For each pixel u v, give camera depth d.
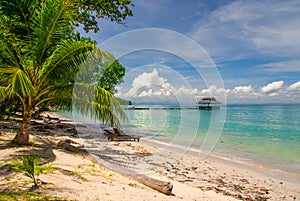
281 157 10.34
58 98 6.77
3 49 5.82
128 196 3.74
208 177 6.81
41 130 11.49
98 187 3.87
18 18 6.11
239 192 5.62
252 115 41.34
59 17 5.95
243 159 9.77
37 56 6.14
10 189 3.23
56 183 3.67
